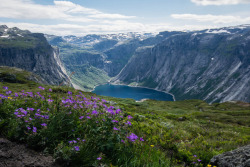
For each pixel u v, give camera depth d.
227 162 6.56
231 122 38.41
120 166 5.01
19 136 4.77
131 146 5.89
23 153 4.39
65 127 5.59
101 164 4.84
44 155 4.57
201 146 10.03
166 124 16.19
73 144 4.90
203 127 19.75
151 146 6.94
